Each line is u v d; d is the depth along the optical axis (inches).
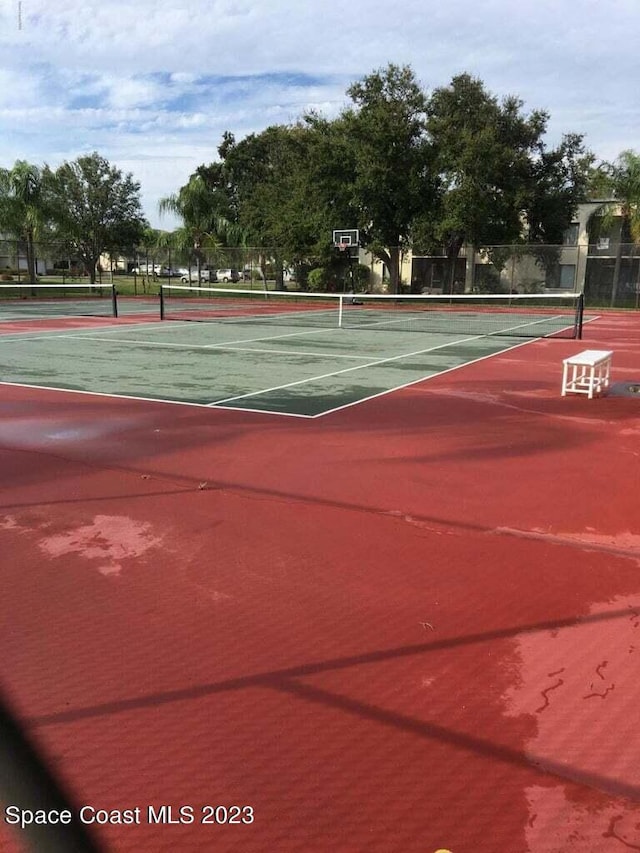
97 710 109.8
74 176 1900.8
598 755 101.4
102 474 233.3
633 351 653.9
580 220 1742.1
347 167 1523.1
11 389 387.2
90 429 295.6
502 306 1489.9
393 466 249.1
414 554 172.2
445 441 287.4
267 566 164.2
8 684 116.2
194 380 429.7
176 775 96.7
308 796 93.4
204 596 148.9
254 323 922.7
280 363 518.6
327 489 221.8
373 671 121.7
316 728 106.5
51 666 121.6
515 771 98.1
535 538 183.6
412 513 201.3
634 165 1423.5
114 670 120.8
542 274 1535.4
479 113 1524.4
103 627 135.3
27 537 178.9
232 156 2293.3
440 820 89.6
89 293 1779.0
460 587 154.6
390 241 1615.4
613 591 153.4
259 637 132.6
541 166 1628.9
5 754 99.3
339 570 162.6
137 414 327.0
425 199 1535.4
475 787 95.0
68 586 152.4
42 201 1582.2
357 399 376.2
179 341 661.3
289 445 275.9
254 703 112.3
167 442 276.2
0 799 91.1
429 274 1835.6
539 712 111.0
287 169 1844.2
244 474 235.9
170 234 1961.1
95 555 168.9
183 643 130.0
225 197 2204.7
